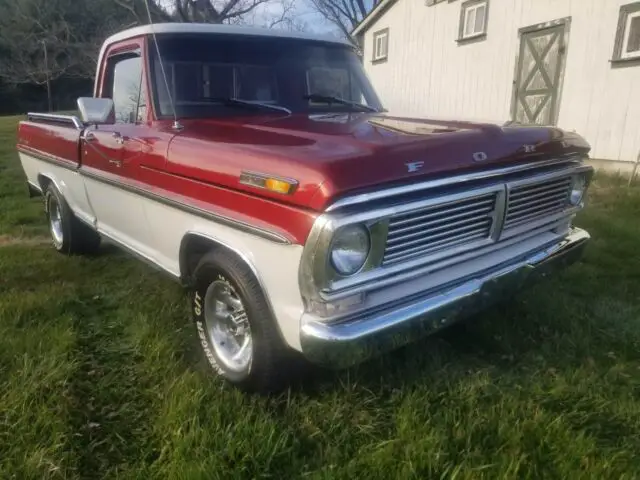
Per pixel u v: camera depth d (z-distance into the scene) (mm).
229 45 3717
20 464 2262
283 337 2514
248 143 2682
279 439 2412
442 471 2240
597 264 4719
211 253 2824
